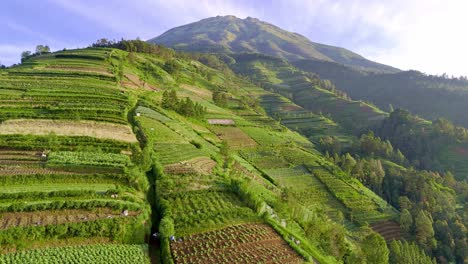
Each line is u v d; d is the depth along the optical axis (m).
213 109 163.50
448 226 106.12
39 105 91.44
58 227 44.22
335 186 111.06
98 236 46.06
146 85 155.00
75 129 80.81
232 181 72.12
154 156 76.06
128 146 77.88
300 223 73.88
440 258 94.44
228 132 138.25
